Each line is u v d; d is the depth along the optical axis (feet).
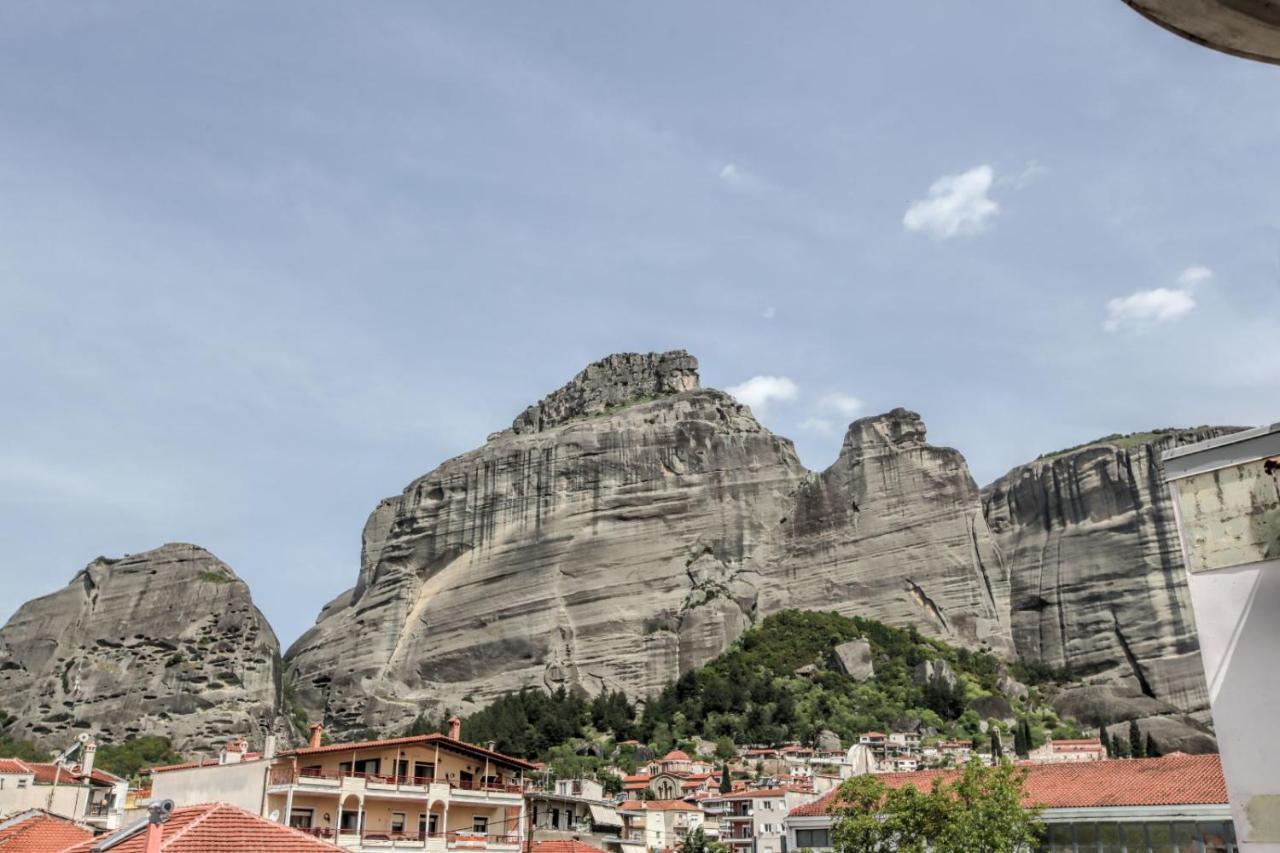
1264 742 69.51
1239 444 74.84
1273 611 70.74
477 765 266.77
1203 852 195.11
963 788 195.72
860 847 199.82
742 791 468.34
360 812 233.96
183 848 114.11
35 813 204.03
